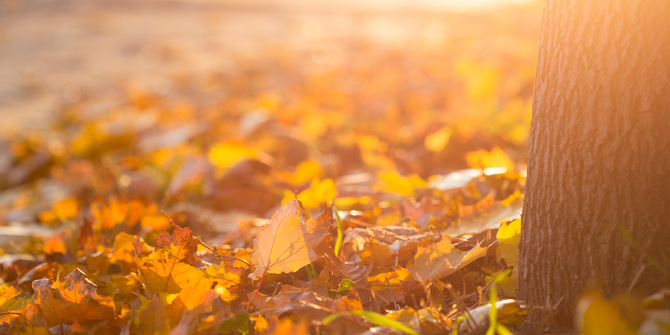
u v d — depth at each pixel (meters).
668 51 1.13
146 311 1.17
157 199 2.80
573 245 1.17
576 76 1.16
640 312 1.04
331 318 1.13
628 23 1.13
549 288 1.20
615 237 1.15
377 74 6.85
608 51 1.14
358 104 4.89
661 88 1.13
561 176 1.18
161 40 14.76
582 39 1.16
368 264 1.41
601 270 1.16
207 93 7.21
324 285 1.33
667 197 1.13
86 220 1.67
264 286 1.36
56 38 15.70
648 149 1.13
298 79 7.16
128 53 13.06
